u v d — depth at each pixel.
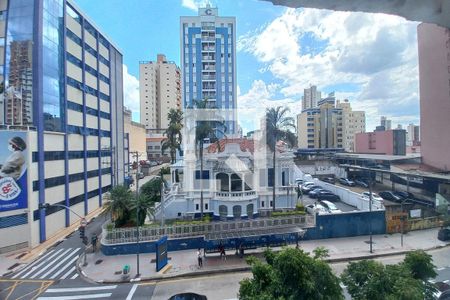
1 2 31.72
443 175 25.28
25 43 30.89
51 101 33.19
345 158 57.16
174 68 115.50
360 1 2.29
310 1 2.37
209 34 73.25
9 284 21.08
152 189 39.00
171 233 26.17
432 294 8.20
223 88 73.44
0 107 30.41
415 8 2.40
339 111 98.19
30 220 28.81
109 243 25.70
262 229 25.64
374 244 25.77
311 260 8.88
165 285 19.86
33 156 29.88
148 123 111.56
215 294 18.25
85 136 41.59
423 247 24.81
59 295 19.23
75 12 39.69
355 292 8.38
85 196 41.25
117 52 56.28
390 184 43.41
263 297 8.07
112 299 18.33
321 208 32.72
